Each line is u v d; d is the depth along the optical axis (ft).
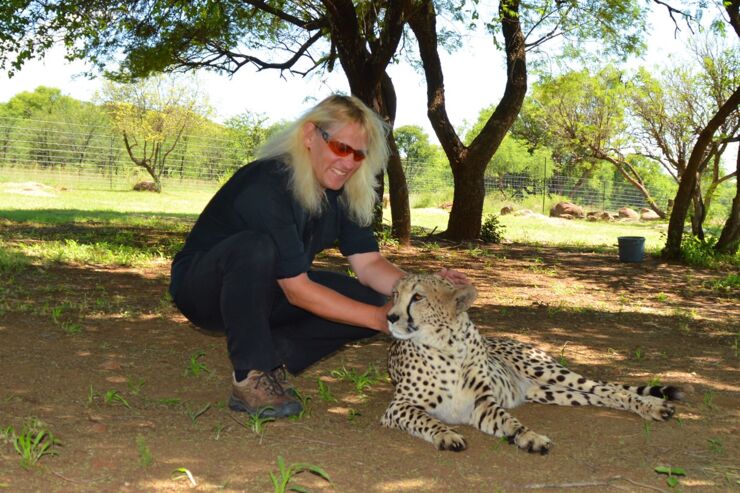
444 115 52.24
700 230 50.47
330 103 11.48
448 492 9.59
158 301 23.31
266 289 11.79
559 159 137.39
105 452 10.34
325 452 10.84
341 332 13.28
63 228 47.37
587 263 44.14
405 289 12.02
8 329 18.10
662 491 9.90
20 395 12.94
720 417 13.61
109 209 69.56
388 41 41.24
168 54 48.98
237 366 12.10
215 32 49.52
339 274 13.39
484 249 48.32
